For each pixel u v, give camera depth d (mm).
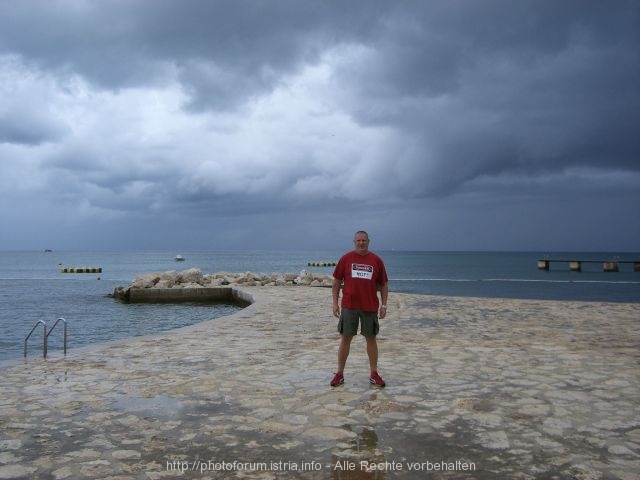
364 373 7449
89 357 8773
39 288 40469
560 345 9961
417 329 12359
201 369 7781
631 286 44750
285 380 7047
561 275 70188
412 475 4004
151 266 113812
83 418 5414
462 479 3928
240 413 5566
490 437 4820
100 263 138375
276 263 133625
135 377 7266
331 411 5621
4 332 17734
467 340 10625
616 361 8336
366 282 6668
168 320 20828
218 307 25234
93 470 4113
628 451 4496
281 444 4660
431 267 109812
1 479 3939
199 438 4816
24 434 4934
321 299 20438
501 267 108875
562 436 4852
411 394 6301
